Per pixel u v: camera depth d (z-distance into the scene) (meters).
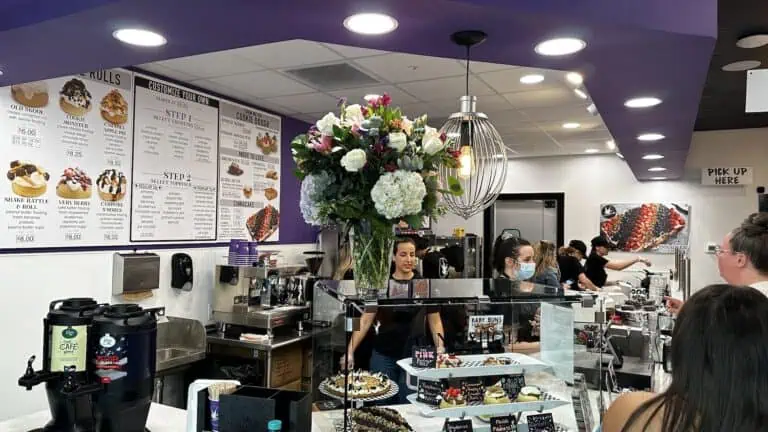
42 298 2.93
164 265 3.67
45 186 2.94
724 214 6.16
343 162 1.53
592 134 5.55
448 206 2.35
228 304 4.01
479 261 6.73
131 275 3.32
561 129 5.31
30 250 2.87
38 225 2.91
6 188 2.76
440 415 1.69
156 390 3.55
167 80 3.66
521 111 4.55
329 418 1.68
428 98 4.17
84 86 3.12
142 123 3.49
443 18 1.58
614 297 3.97
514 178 7.28
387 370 1.70
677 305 3.17
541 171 7.13
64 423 1.57
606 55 1.89
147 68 3.45
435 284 2.00
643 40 1.72
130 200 3.42
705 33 1.66
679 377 0.93
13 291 2.80
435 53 1.94
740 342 0.88
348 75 3.58
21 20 1.71
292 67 3.40
